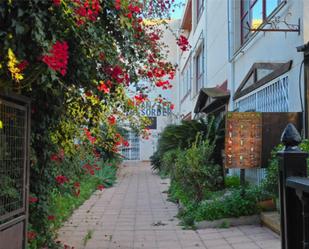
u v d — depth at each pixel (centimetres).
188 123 1324
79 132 693
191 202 948
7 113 468
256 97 1052
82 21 411
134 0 505
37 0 375
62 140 659
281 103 884
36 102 566
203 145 991
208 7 1800
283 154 279
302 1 777
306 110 763
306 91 761
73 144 704
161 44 686
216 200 868
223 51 1473
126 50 495
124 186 1582
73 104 631
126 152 3094
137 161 3078
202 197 952
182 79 2956
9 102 465
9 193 471
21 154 507
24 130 510
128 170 2344
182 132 1334
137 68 540
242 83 1176
